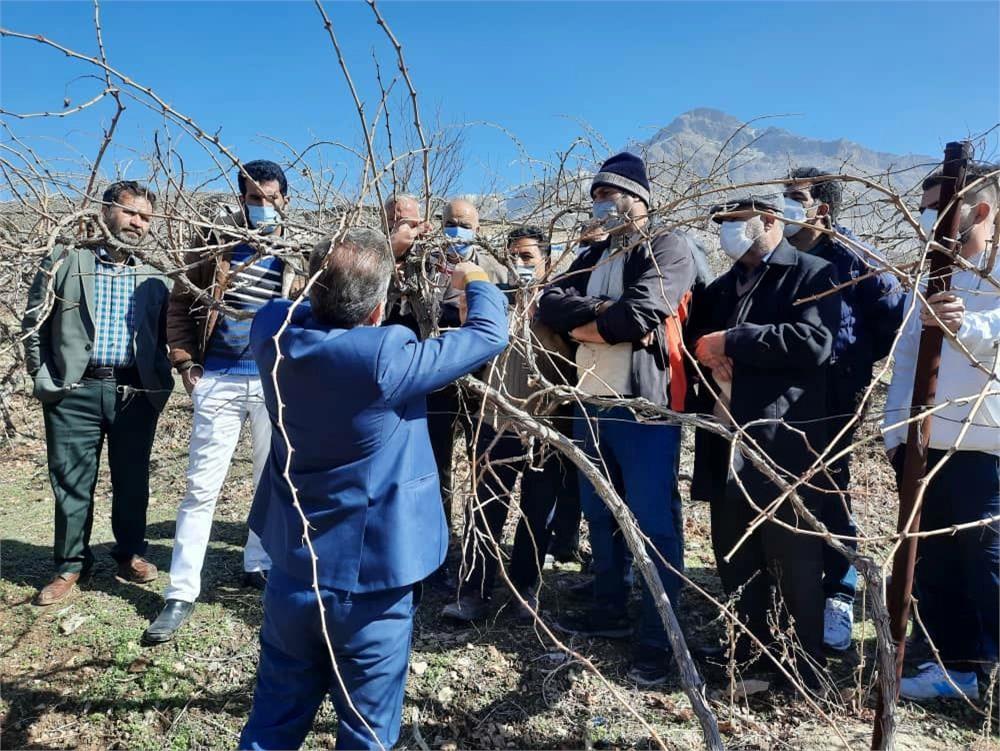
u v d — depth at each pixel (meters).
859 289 2.98
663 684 2.62
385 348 1.65
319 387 1.66
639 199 2.57
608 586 2.89
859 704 2.41
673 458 2.62
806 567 2.45
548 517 3.08
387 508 1.74
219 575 3.42
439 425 3.24
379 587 1.72
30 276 2.85
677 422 2.08
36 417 5.84
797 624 2.48
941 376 2.42
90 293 3.03
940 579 2.54
